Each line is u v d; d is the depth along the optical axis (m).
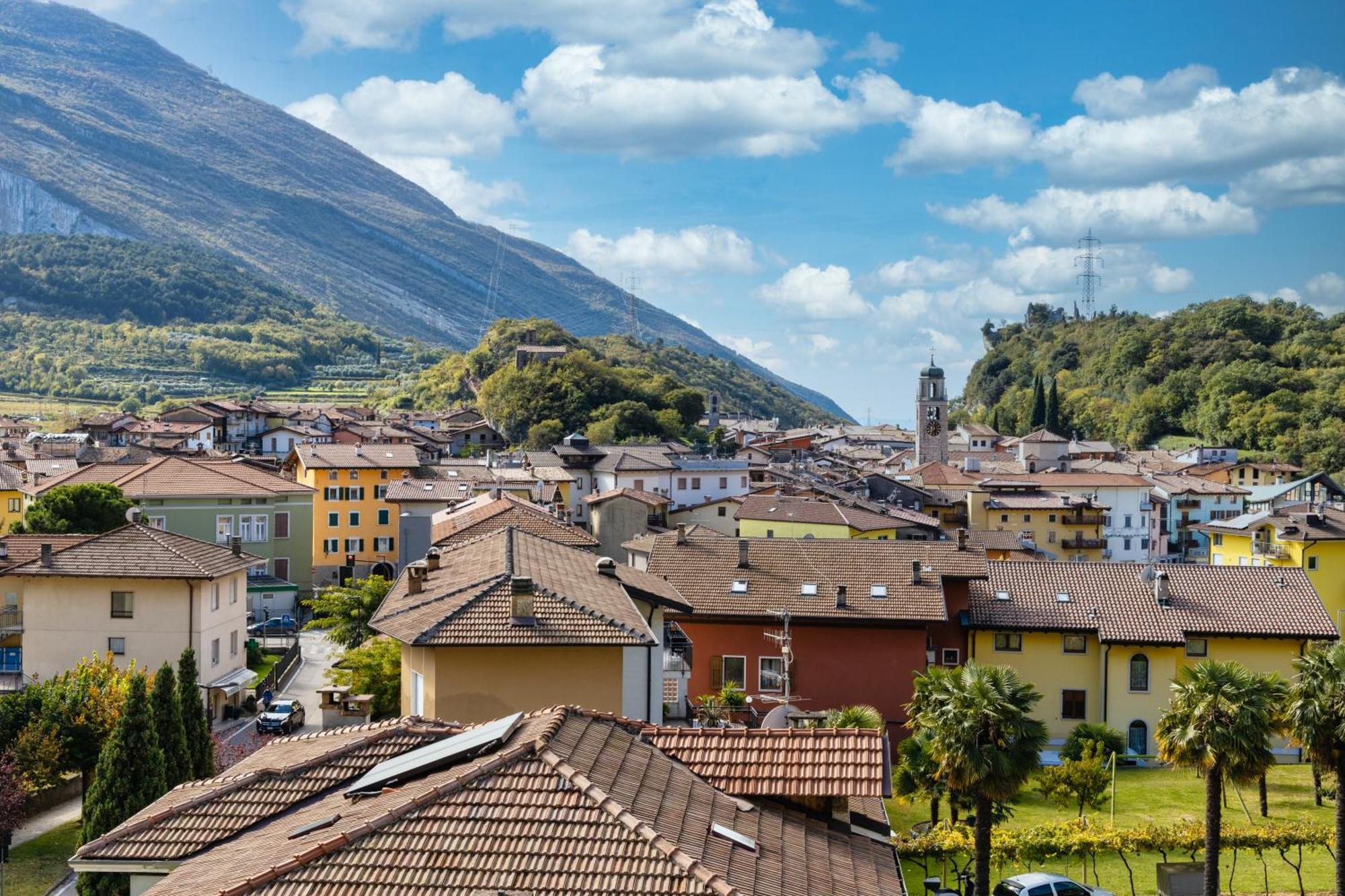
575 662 34.25
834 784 21.94
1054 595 71.56
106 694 52.88
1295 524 102.56
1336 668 41.81
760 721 59.22
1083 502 150.50
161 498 109.62
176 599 66.75
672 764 22.16
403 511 116.31
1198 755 40.97
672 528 129.12
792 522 108.25
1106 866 45.56
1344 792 41.97
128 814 36.75
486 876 17.73
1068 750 66.19
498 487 105.94
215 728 67.50
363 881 17.73
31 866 44.97
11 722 53.00
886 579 64.56
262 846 20.34
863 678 61.97
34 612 66.50
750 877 18.55
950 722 38.19
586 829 18.58
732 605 62.69
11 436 188.12
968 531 120.56
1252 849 45.25
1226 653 68.81
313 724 70.44
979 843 38.81
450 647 33.69
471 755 21.39
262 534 114.06
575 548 49.03
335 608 84.00
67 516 96.00
